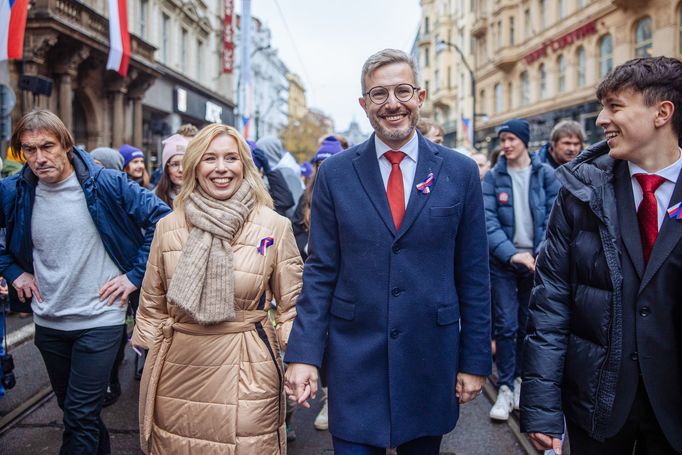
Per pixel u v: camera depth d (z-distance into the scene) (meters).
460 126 40.59
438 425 2.28
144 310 2.61
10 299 3.16
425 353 2.24
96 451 2.99
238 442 2.38
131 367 5.39
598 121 2.03
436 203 2.24
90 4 17.83
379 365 2.25
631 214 1.97
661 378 1.89
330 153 4.57
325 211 2.36
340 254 2.37
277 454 2.49
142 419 2.51
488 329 2.34
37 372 5.10
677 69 1.89
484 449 3.71
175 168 4.25
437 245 2.25
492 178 4.52
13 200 3.02
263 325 2.54
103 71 18.44
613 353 1.94
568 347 2.10
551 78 25.55
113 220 3.03
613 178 2.04
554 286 2.15
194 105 27.36
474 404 4.54
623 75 1.93
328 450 3.73
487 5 33.38
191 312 2.34
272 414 2.47
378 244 2.24
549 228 2.20
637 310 1.91
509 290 4.37
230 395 2.39
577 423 2.06
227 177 2.53
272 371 2.48
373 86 2.24
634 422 1.97
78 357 2.97
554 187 4.38
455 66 44.19
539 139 26.56
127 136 20.56
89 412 2.95
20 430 3.94
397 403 2.21
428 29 51.78
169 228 2.56
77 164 2.98
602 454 2.07
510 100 31.11
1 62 9.02
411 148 2.31
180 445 2.42
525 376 2.14
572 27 23.22
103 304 3.01
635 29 19.58
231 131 2.58
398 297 2.23
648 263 1.89
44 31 14.19
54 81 15.90
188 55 27.41
